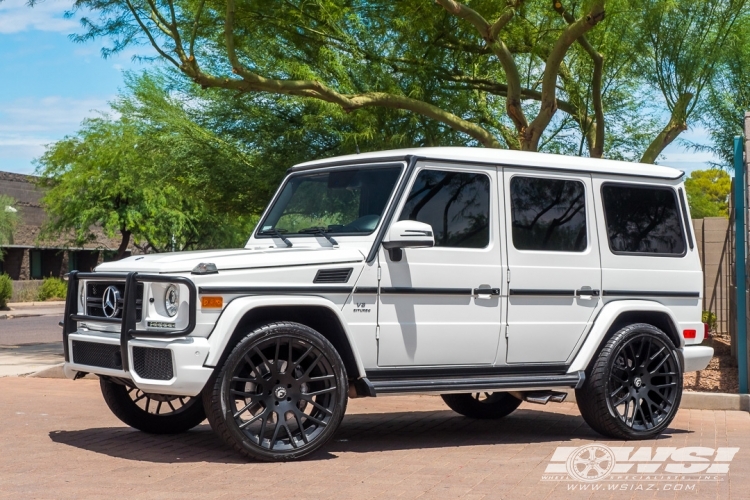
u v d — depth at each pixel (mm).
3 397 9938
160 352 6234
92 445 7070
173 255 6730
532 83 16797
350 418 8938
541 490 5684
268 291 6387
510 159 7457
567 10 13742
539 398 7551
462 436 7875
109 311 6742
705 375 11227
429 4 13406
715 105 14445
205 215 35250
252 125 15422
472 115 15758
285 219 7668
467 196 7230
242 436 6277
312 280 6555
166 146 16078
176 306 6250
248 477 5898
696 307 8281
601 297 7734
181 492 5449
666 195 8273
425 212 7023
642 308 7836
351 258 6699
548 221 7570
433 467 6355
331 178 7496
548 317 7477
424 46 14219
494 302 7223
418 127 14570
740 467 6512
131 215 37500
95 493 5410
